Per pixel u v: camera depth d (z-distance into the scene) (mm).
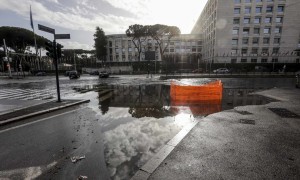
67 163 3197
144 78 28375
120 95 11047
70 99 9133
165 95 10844
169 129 4871
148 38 66438
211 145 3768
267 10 45688
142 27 49094
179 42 66625
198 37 66250
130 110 7098
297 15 45312
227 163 3070
